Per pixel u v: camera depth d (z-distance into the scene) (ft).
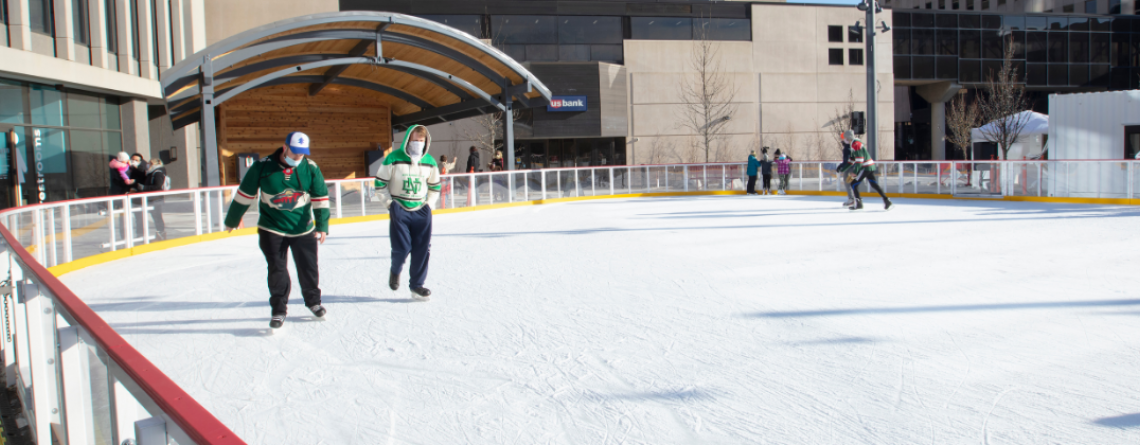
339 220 47.88
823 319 16.79
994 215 43.19
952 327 15.75
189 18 71.72
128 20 57.41
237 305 20.20
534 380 12.82
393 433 10.56
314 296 17.60
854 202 51.11
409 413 11.36
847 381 12.28
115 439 6.33
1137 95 53.93
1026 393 11.45
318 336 16.35
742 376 12.71
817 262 25.54
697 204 59.36
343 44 52.01
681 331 15.98
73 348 8.13
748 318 17.07
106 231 31.50
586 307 18.76
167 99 44.70
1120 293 18.94
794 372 12.85
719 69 115.44
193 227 38.06
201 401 12.14
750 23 117.70
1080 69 130.11
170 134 69.92
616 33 110.52
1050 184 53.62
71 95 53.42
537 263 26.86
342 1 98.07
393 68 58.49
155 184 37.29
